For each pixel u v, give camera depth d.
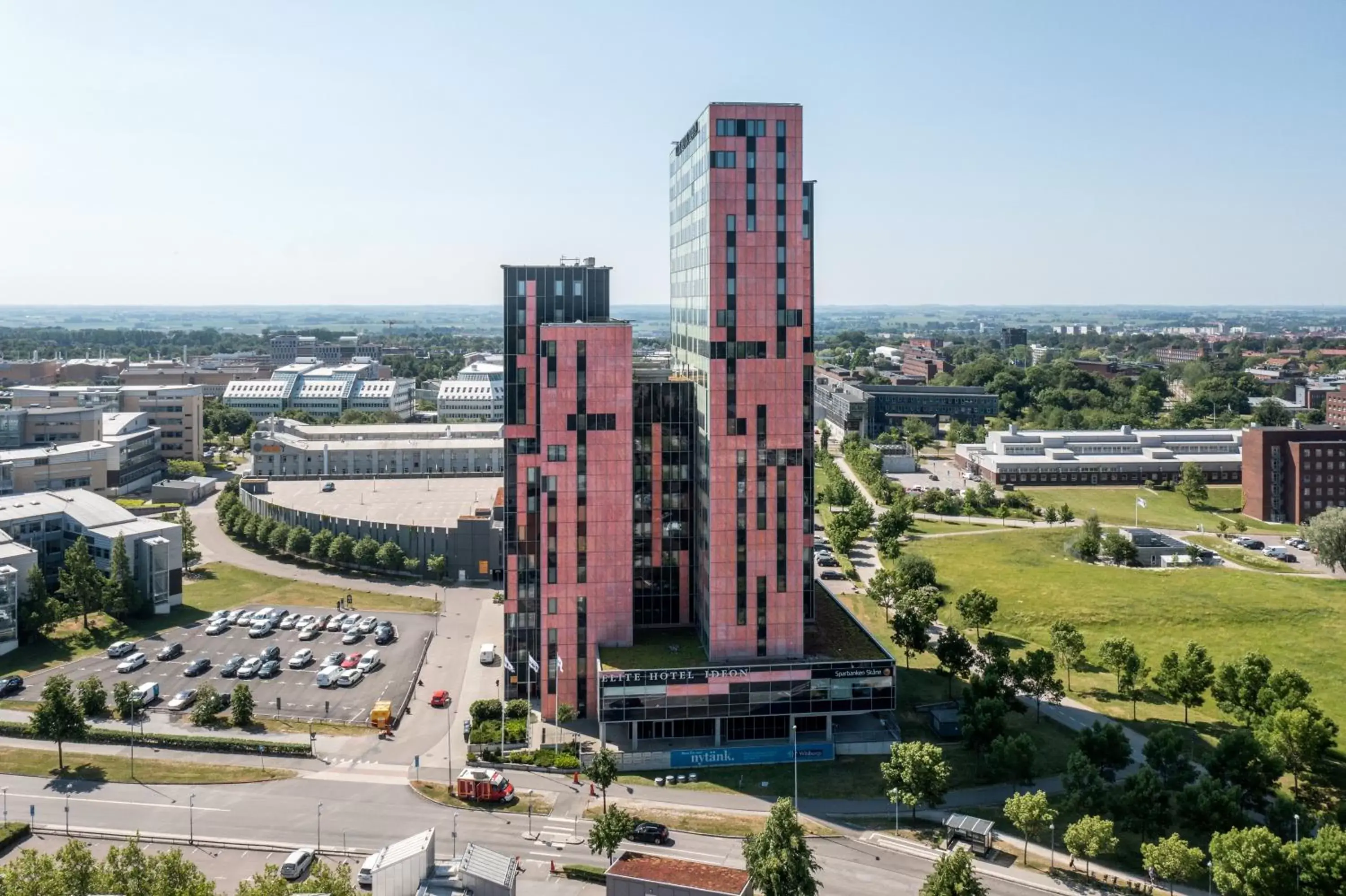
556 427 175.50
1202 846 135.38
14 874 103.81
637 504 188.62
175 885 105.62
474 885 105.00
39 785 150.00
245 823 139.62
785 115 166.88
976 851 134.88
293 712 179.25
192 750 163.50
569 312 183.50
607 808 136.38
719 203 167.25
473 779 148.12
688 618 191.75
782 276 168.88
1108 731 152.38
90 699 173.25
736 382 169.00
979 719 160.50
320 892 103.12
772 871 111.94
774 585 171.00
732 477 169.62
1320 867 114.38
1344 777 156.25
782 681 164.12
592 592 178.00
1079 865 132.25
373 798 148.12
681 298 197.25
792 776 157.38
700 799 149.50
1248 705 171.25
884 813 145.88
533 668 174.00
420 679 196.50
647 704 161.75
